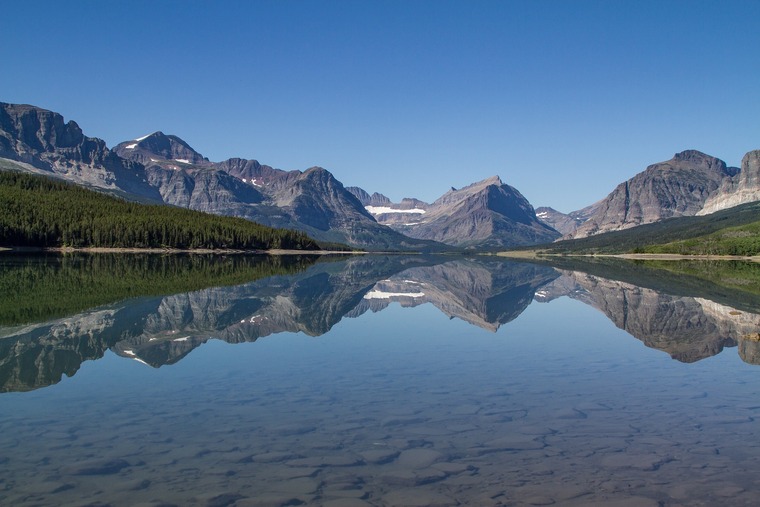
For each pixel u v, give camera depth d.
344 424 18.75
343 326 43.78
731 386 24.06
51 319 42.50
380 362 29.17
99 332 37.28
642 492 13.65
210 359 29.61
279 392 22.83
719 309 53.69
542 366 28.25
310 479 14.33
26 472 14.59
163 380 24.83
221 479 14.28
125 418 19.22
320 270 138.12
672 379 25.42
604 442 17.08
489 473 14.77
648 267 164.50
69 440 16.98
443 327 43.31
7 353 30.12
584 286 90.44
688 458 15.80
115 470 14.77
